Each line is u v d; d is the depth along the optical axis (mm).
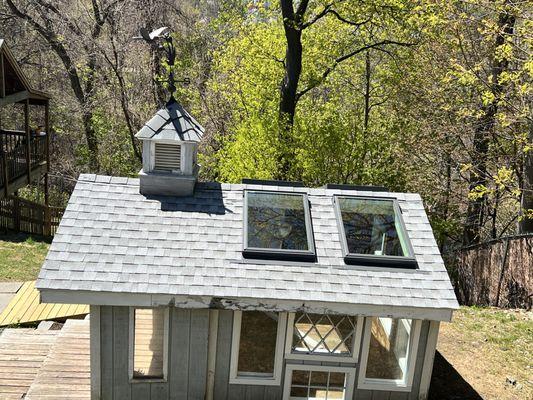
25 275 12477
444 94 16203
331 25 17547
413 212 7793
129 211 7320
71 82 25125
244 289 6484
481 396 7898
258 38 16984
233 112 18656
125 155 24125
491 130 14938
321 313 6586
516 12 12281
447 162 17438
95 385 6902
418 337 7023
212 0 26844
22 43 26969
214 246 7004
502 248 12641
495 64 14484
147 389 7012
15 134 18062
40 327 9703
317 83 16781
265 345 7086
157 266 6629
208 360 7031
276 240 7129
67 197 25062
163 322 6844
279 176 15344
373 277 6832
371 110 20234
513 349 9375
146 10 22672
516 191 12641
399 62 17422
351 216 7613
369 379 7273
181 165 7629
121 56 21641
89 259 6582
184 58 22500
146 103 22562
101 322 6688
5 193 15891
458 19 13617
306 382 7246
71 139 27469
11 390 7656
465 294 15031
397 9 15391
